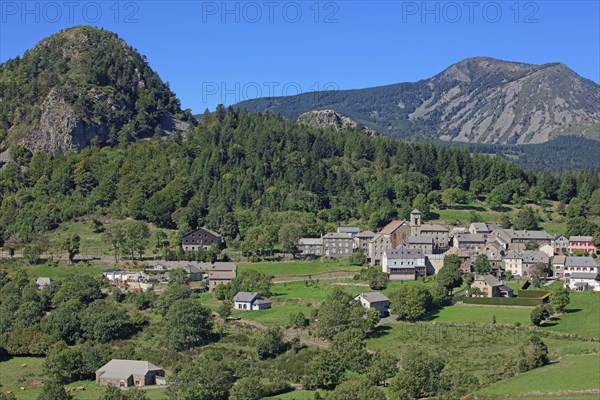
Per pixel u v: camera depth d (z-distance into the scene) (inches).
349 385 6678.2
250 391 7057.1
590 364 6983.3
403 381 6653.5
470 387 6722.4
